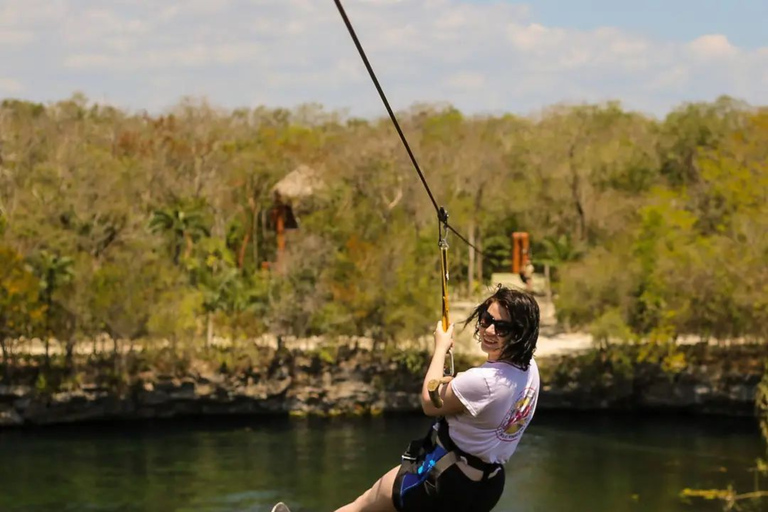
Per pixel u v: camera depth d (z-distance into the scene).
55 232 95.19
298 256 97.12
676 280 93.88
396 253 97.75
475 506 7.39
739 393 90.88
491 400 7.19
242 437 84.38
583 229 123.25
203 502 66.56
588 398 93.69
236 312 94.94
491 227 131.75
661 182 133.75
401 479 7.45
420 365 94.19
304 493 68.50
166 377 90.56
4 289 87.62
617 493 67.25
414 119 159.00
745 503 64.81
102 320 88.75
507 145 142.75
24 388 87.44
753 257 95.06
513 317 7.31
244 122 158.00
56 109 141.50
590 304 97.19
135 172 119.50
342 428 88.06
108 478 71.75
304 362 93.88
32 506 65.31
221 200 123.81
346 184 121.44
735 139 116.94
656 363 94.06
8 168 117.00
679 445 80.56
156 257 95.38
